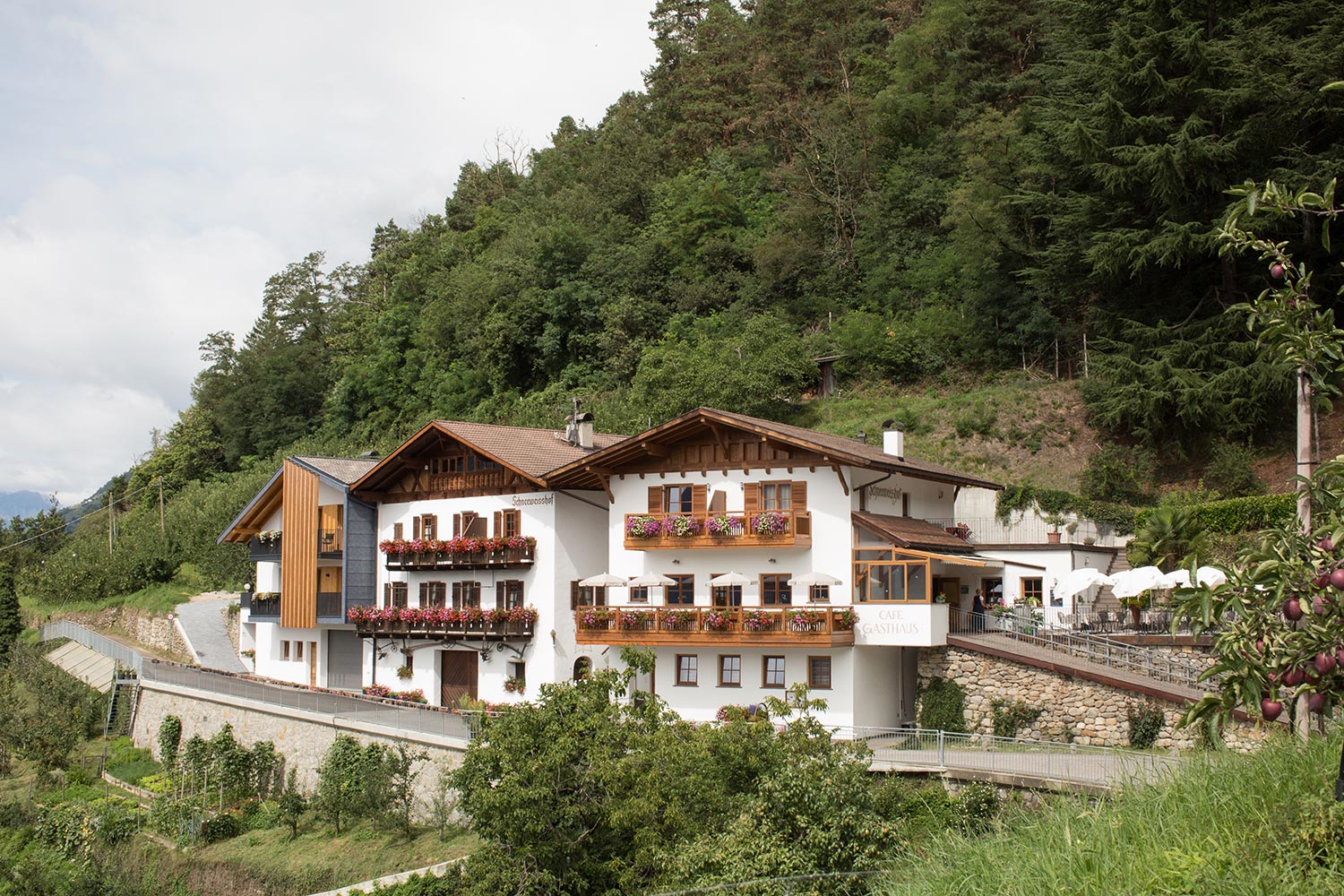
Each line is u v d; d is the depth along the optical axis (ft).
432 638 138.62
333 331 360.48
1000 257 198.29
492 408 254.68
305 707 128.77
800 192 248.11
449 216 387.34
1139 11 156.87
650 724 79.36
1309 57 142.41
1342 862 30.89
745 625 111.86
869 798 64.59
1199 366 148.05
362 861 101.81
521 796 70.90
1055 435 166.71
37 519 310.04
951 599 129.18
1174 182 147.43
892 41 254.06
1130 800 39.24
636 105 353.92
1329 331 34.30
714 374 197.67
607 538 136.98
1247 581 29.73
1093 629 119.55
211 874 107.76
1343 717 40.63
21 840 128.06
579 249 265.34
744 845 60.80
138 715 159.94
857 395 204.64
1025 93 221.46
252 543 173.47
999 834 42.32
